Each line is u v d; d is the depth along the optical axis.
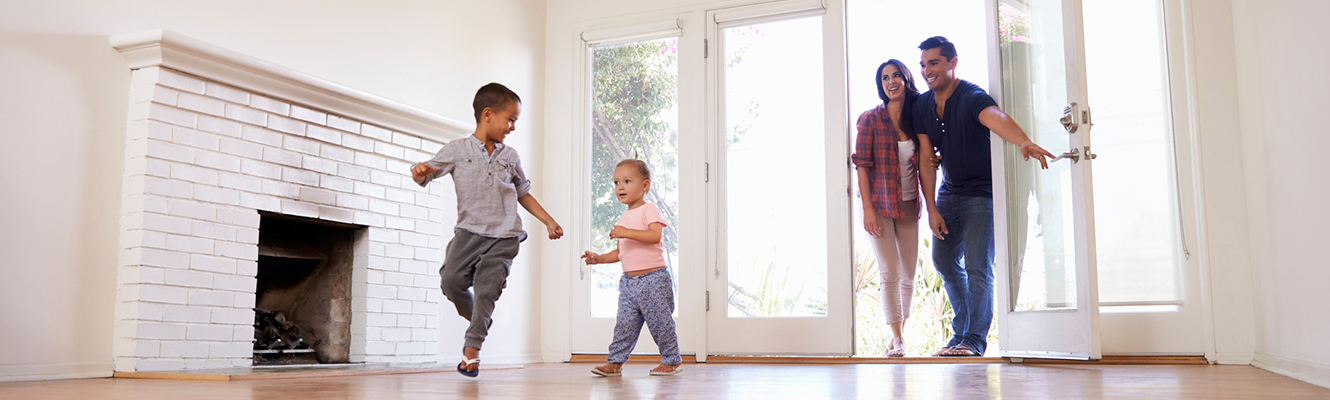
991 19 3.87
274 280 3.28
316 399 1.59
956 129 4.16
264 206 2.85
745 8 4.27
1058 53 3.20
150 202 2.50
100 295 2.46
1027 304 3.46
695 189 4.26
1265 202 3.10
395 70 3.55
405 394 1.76
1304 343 2.54
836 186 4.07
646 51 4.47
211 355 2.68
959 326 4.31
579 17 4.57
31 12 2.34
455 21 3.92
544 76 4.59
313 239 3.34
